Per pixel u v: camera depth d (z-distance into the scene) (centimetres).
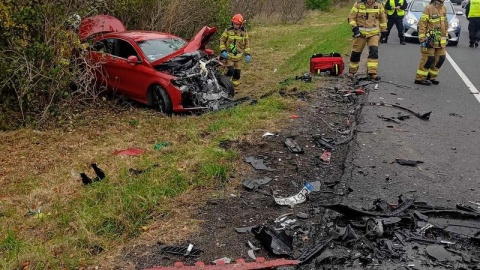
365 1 959
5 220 462
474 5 1507
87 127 783
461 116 749
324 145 607
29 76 766
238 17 1007
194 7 1338
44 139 722
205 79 885
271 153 581
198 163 542
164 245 390
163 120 801
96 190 502
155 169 540
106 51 949
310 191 475
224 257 371
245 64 1408
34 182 563
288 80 1007
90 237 400
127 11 1173
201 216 435
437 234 402
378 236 390
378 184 496
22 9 755
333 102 809
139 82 893
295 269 352
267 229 396
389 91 888
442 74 1071
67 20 834
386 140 624
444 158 571
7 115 787
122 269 359
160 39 949
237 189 489
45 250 384
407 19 1552
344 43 1548
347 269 353
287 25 2489
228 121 711
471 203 457
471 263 360
